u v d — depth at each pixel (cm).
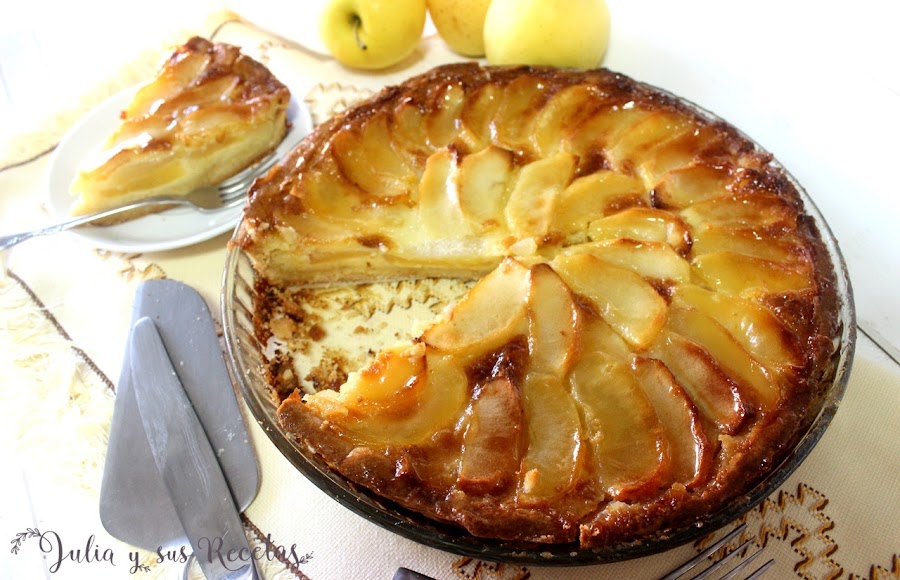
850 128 49
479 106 46
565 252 40
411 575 33
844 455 37
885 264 43
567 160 44
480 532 32
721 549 35
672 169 43
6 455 38
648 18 56
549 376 36
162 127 48
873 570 35
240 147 49
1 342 41
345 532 36
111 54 58
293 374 41
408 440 35
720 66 53
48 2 63
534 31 50
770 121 50
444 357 37
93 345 42
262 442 38
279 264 44
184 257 45
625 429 34
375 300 45
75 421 39
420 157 45
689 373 36
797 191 42
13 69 57
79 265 45
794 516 36
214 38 57
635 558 32
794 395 36
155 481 36
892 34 54
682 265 39
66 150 49
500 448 34
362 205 44
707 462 34
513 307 38
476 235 43
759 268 39
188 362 40
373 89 55
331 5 52
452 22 55
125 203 48
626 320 37
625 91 46
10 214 48
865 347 41
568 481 33
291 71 55
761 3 57
